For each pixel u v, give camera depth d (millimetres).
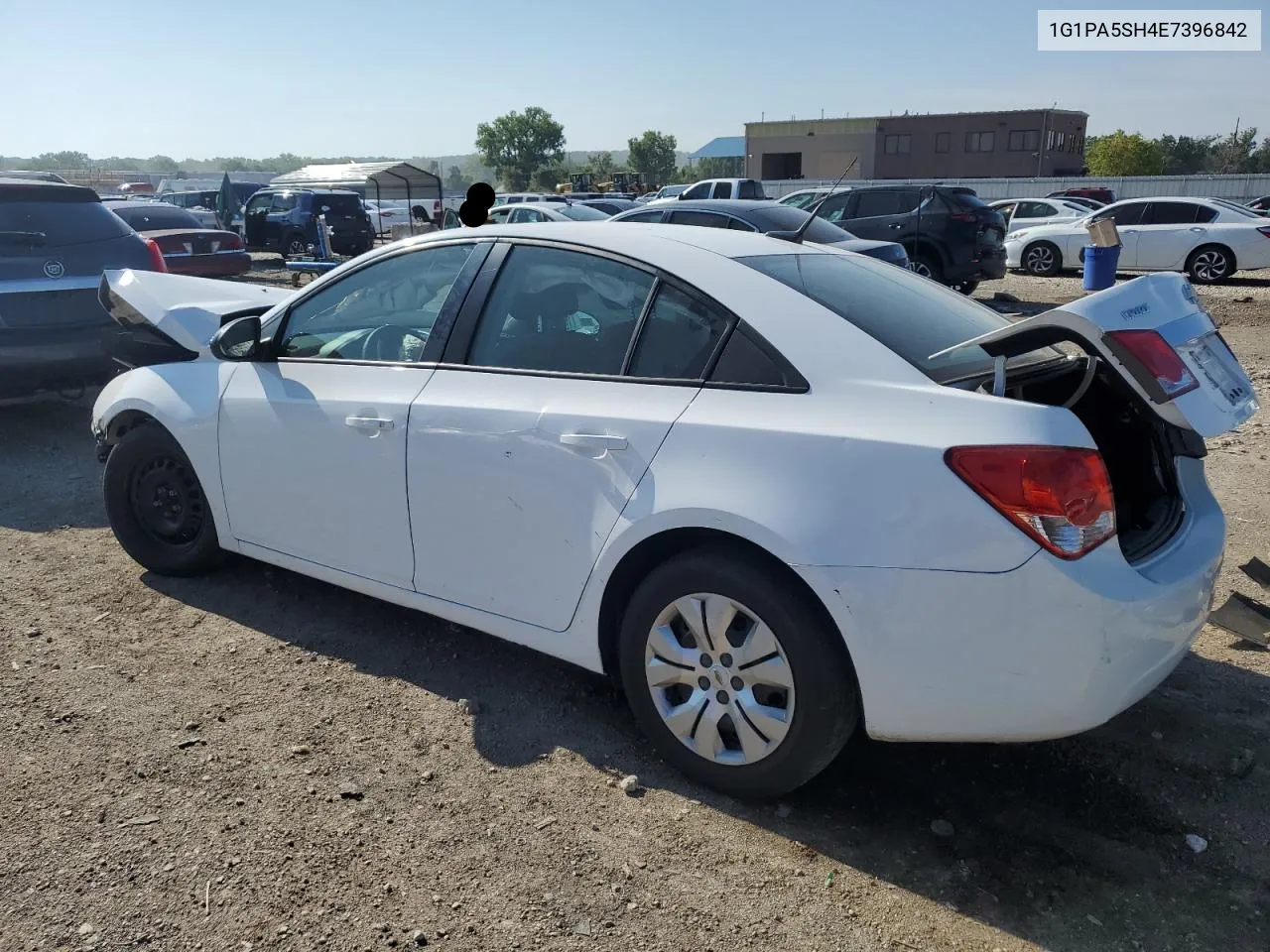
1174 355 2535
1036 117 54469
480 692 3484
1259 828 2764
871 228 14000
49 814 2762
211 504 4074
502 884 2518
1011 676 2391
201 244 15562
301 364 3768
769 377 2725
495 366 3254
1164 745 3170
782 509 2545
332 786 2908
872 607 2459
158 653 3742
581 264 3188
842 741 2689
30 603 4156
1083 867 2607
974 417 2438
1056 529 2328
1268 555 4688
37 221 6598
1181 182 39594
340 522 3607
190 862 2576
